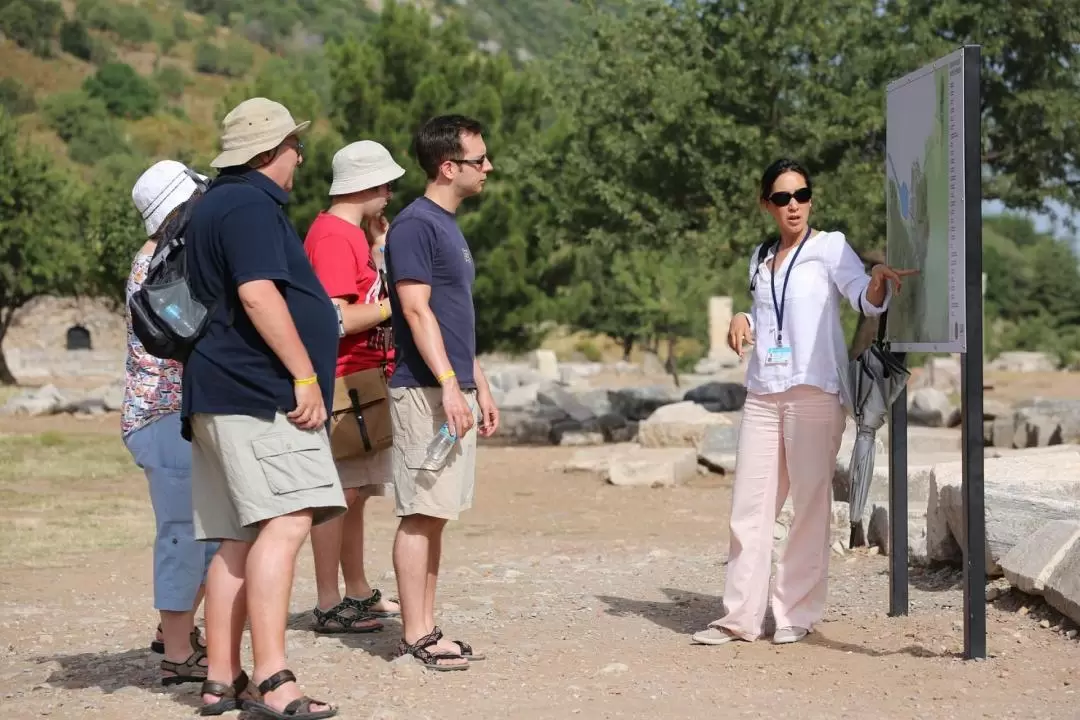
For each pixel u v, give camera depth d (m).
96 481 15.47
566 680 5.55
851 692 5.29
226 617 5.05
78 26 122.94
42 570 9.40
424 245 5.69
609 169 20.48
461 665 5.76
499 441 21.53
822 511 6.21
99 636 6.98
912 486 9.38
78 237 42.25
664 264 46.59
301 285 4.93
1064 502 7.21
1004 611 6.81
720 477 15.18
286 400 4.83
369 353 6.70
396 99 27.14
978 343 5.66
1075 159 20.28
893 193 6.50
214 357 4.82
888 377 6.07
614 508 12.86
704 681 5.52
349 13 160.88
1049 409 19.02
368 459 6.79
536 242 27.08
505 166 22.02
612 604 7.55
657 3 20.16
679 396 24.14
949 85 5.70
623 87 19.94
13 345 53.56
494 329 27.05
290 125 5.01
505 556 9.84
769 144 18.83
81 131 103.81
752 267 6.30
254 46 145.25
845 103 18.67
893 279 5.86
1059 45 19.66
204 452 5.01
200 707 5.16
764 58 19.02
